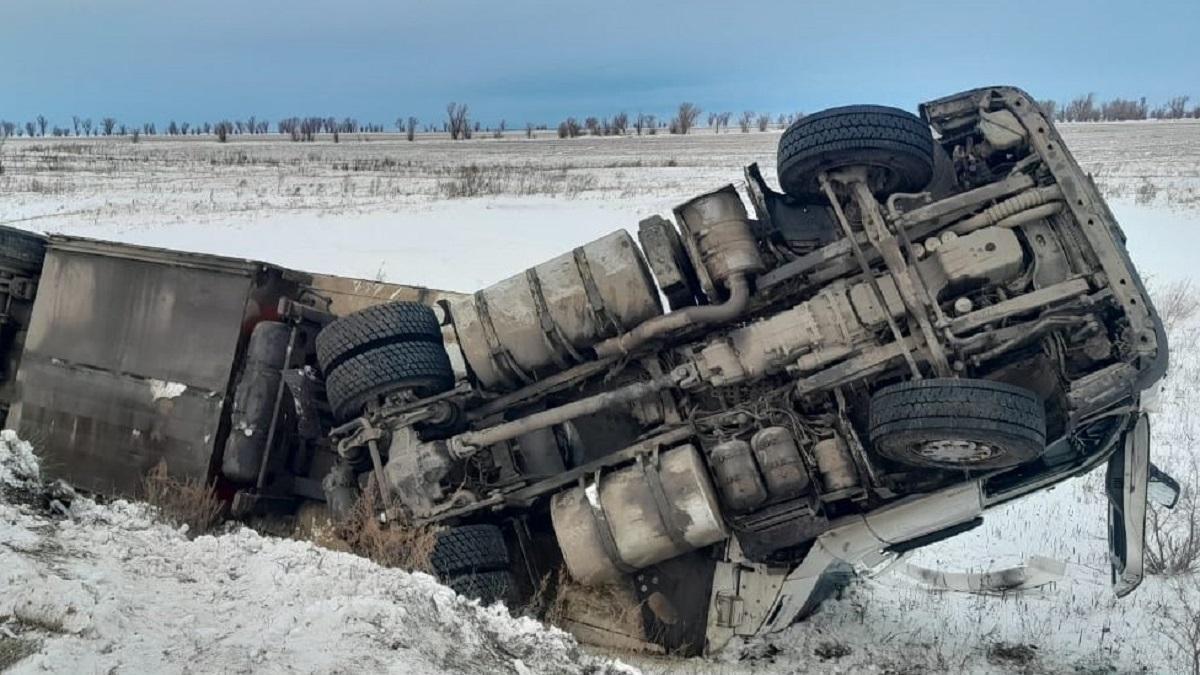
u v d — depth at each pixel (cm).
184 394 735
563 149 6300
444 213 2456
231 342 731
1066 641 681
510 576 658
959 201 603
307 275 791
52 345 793
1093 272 583
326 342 696
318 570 405
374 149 6812
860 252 618
